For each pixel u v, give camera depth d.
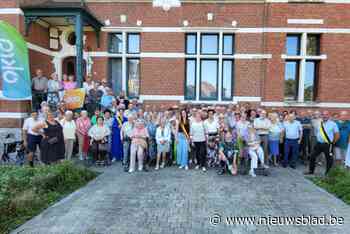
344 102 10.64
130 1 10.86
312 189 6.11
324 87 10.66
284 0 10.53
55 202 5.25
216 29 10.77
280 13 10.59
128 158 8.12
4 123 9.50
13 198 4.88
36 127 7.43
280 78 10.73
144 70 11.01
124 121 8.83
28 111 9.81
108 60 11.16
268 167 8.23
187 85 11.29
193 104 10.88
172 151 8.37
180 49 10.89
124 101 9.82
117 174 7.25
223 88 11.20
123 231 4.08
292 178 7.00
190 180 6.70
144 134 7.70
